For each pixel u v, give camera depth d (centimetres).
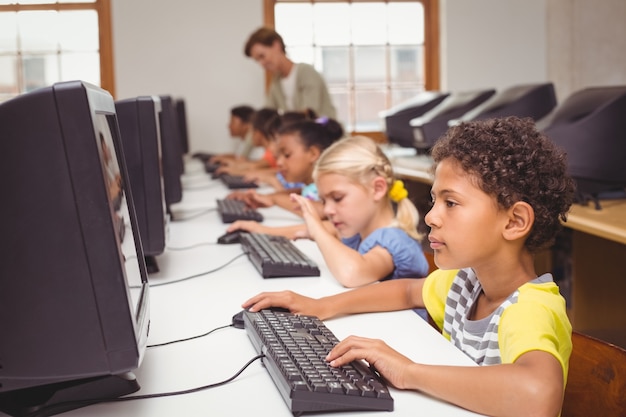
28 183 87
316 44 597
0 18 563
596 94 285
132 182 167
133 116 165
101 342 90
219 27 579
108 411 94
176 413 93
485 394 91
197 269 180
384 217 180
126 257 99
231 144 589
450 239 108
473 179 106
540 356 93
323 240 167
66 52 570
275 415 92
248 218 255
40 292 89
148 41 573
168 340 125
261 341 112
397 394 98
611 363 104
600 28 593
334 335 118
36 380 91
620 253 291
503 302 110
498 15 602
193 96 581
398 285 142
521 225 107
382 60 608
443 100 525
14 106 86
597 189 279
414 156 505
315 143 274
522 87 407
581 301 290
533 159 106
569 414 112
